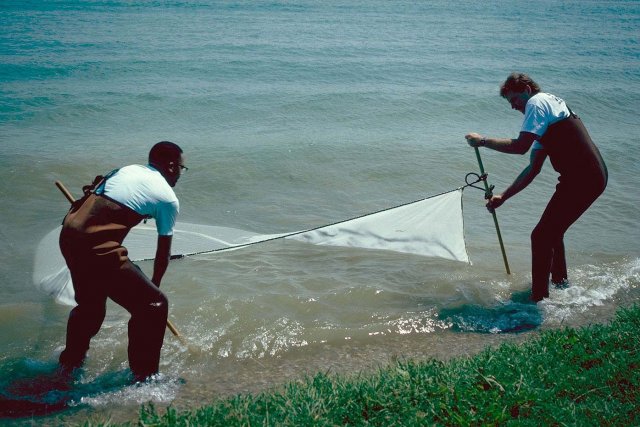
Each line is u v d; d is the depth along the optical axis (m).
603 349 4.01
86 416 3.72
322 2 45.75
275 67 18.88
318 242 6.34
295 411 3.28
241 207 8.24
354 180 9.42
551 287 5.91
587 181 5.21
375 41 25.98
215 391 4.07
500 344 4.50
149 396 3.97
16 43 22.39
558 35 31.42
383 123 13.12
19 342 4.72
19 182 8.54
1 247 6.61
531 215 8.30
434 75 18.70
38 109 12.98
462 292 5.79
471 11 44.31
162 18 32.19
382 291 5.73
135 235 6.43
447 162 10.23
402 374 3.66
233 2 42.47
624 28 36.34
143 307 4.01
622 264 6.59
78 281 3.97
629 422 3.24
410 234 6.21
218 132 11.89
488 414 3.26
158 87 15.49
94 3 39.22
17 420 3.66
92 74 17.14
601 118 14.69
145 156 9.95
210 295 5.57
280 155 10.12
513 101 5.51
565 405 3.40
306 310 5.39
